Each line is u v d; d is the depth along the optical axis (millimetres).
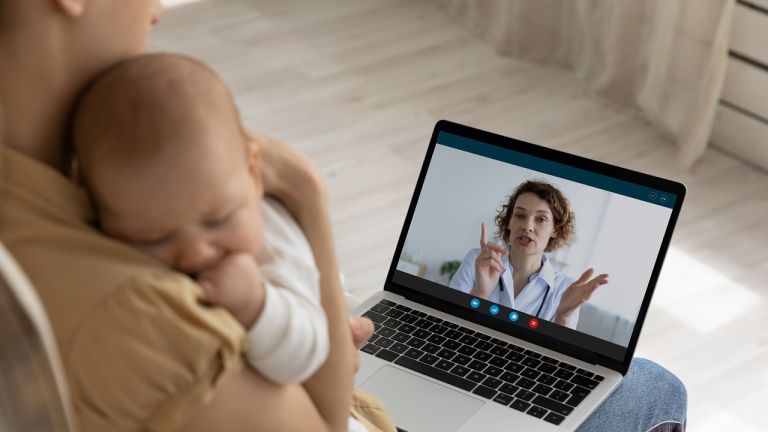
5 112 544
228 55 3652
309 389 786
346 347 797
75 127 565
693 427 2164
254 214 620
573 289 1309
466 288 1360
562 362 1275
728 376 2295
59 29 543
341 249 2686
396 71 3576
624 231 1299
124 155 557
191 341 550
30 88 547
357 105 3363
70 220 558
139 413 558
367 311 1354
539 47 3604
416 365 1253
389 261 2652
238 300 603
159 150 558
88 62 565
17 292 440
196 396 566
